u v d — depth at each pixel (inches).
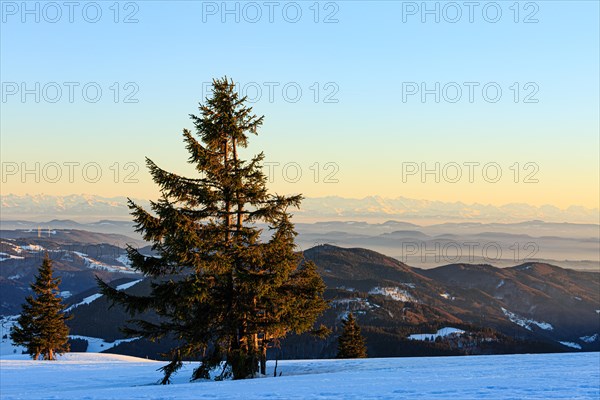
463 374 955.3
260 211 1045.2
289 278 1072.2
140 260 1003.9
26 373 1571.1
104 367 1796.3
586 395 618.2
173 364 1051.9
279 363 1577.3
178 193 1022.4
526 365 1146.7
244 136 1067.3
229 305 1039.6
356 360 1630.2
